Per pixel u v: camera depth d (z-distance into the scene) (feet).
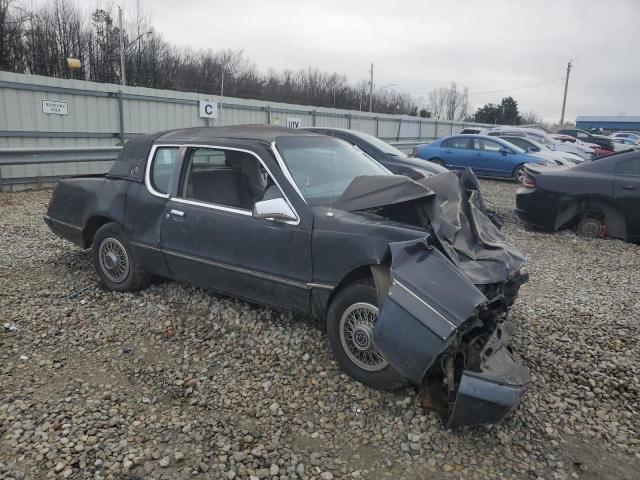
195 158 16.15
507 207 38.75
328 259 12.60
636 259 24.79
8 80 40.34
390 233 11.85
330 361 13.30
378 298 11.46
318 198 13.89
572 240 28.35
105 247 17.81
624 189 27.66
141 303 16.75
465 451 10.22
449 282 10.55
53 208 19.51
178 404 11.53
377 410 11.43
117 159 18.10
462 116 293.43
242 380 12.51
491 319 11.32
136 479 9.22
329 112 77.36
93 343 14.24
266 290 14.01
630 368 13.41
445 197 13.48
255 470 9.53
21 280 18.66
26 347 13.87
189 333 14.83
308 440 10.44
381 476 9.53
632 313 17.26
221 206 14.96
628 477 9.71
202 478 9.31
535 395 12.14
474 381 9.87
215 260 14.88
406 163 34.22
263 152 14.60
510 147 55.83
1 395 11.67
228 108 61.52
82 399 11.62
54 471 9.34
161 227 16.14
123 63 105.70
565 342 14.84
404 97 256.11
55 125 44.11
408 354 10.40
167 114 54.13
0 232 25.32
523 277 14.24
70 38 116.47
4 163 35.78
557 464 9.94
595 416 11.50
